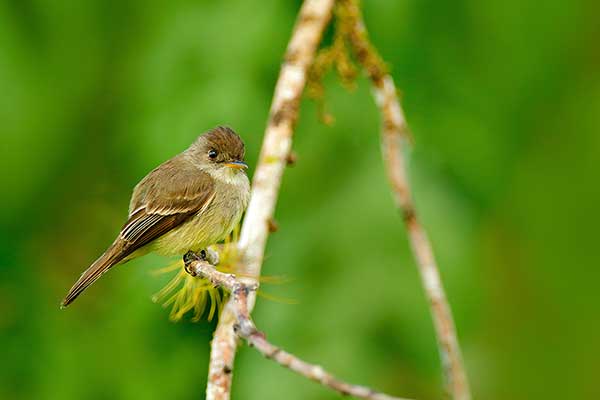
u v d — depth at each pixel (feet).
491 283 38.93
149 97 36.11
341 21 31.71
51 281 40.16
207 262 27.30
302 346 33.53
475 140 35.60
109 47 37.83
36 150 36.81
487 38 36.11
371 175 34.58
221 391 24.52
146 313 36.83
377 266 33.63
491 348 37.63
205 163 36.14
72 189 39.47
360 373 32.91
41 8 37.17
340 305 33.55
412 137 33.86
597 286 39.73
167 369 37.06
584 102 39.81
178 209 35.53
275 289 34.37
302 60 30.66
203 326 37.24
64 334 38.88
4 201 37.35
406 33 35.27
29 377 38.42
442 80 35.73
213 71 35.50
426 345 33.12
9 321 39.17
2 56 36.27
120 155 38.68
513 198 39.34
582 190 39.86
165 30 36.50
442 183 34.91
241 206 36.73
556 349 39.96
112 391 37.27
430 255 26.91
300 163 35.42
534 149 39.45
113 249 35.01
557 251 39.93
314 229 34.55
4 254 39.50
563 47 37.88
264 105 35.37
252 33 35.40
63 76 37.45
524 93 37.01
